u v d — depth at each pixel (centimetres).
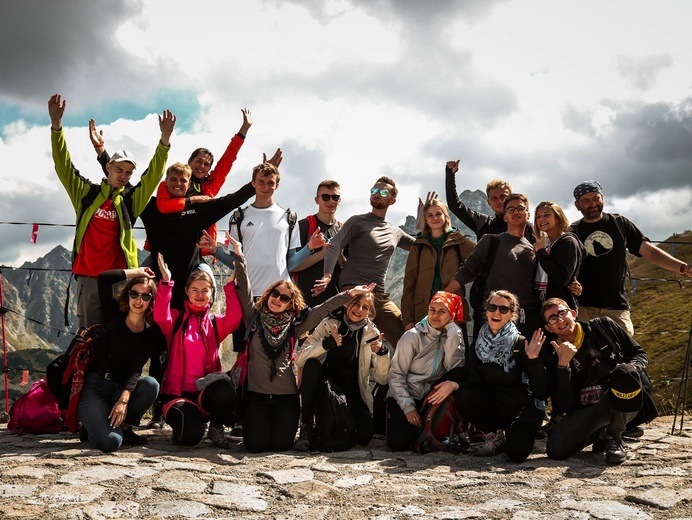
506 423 676
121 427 672
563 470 592
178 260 775
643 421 668
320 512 466
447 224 852
